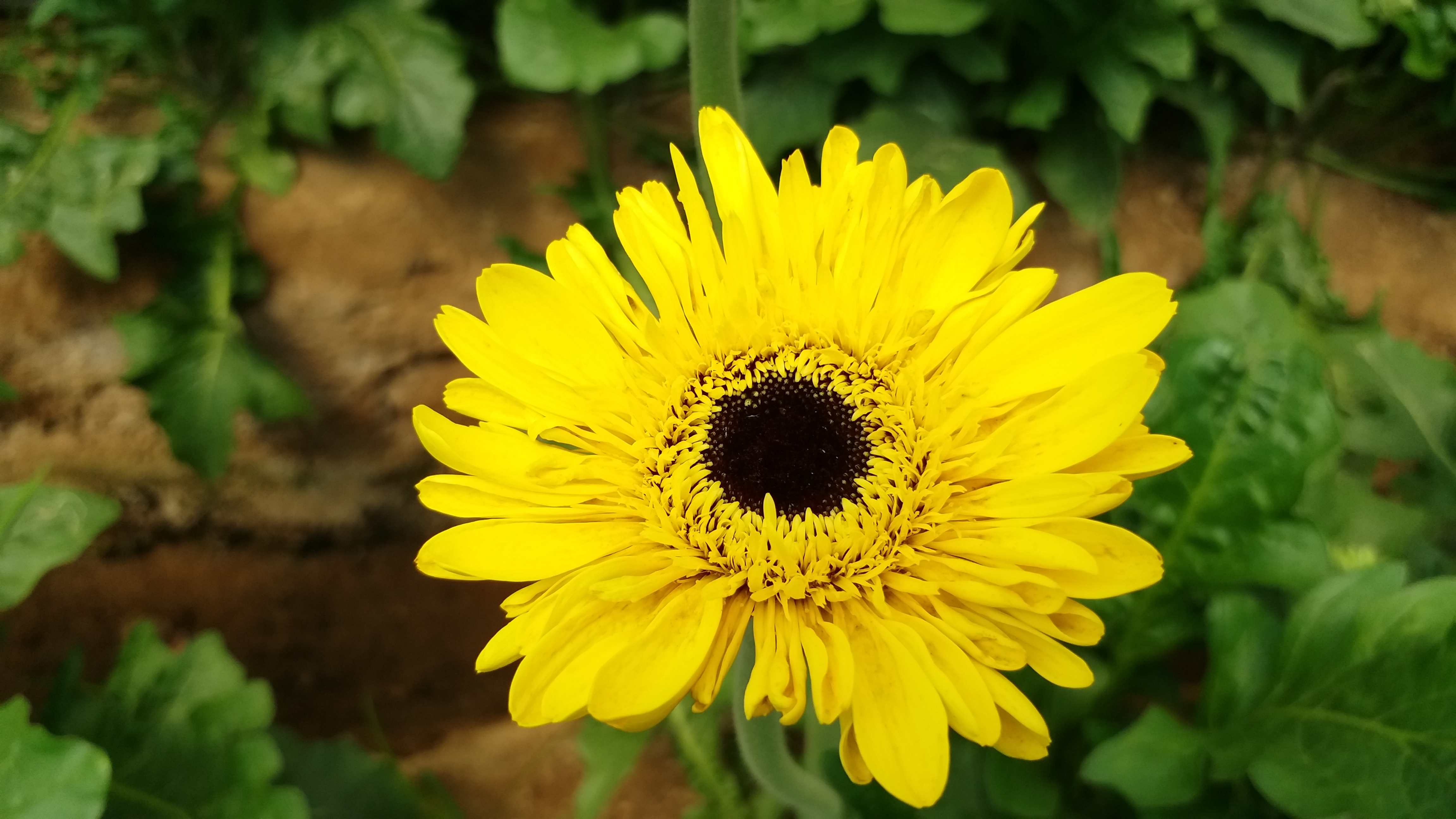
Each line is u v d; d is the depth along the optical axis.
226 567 0.29
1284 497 0.20
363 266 0.27
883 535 0.14
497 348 0.15
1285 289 0.28
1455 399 0.26
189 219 0.26
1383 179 0.30
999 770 0.21
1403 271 0.30
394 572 0.30
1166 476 0.21
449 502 0.14
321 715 0.31
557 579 0.14
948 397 0.14
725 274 0.15
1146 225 0.29
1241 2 0.26
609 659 0.13
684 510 0.15
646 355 0.16
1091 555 0.13
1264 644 0.20
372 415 0.28
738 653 0.15
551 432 0.15
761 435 0.15
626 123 0.29
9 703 0.18
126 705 0.23
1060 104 0.27
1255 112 0.30
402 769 0.30
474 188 0.28
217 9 0.27
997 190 0.15
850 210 0.15
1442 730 0.17
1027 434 0.14
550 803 0.30
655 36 0.25
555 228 0.28
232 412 0.25
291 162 0.27
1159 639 0.22
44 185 0.24
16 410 0.26
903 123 0.26
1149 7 0.26
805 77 0.27
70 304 0.26
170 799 0.22
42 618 0.28
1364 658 0.18
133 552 0.28
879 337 0.15
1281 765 0.18
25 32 0.27
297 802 0.22
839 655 0.13
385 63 0.26
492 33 0.29
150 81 0.27
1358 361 0.26
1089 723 0.21
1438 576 0.23
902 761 0.13
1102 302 0.14
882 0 0.25
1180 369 0.21
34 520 0.22
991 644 0.13
